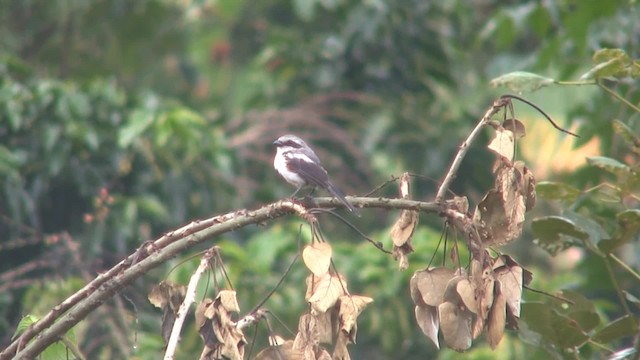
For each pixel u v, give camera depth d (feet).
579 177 38.17
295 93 56.13
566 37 41.63
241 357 20.31
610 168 24.90
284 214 21.93
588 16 40.34
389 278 43.11
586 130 37.91
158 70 64.54
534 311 24.99
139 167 46.57
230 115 59.82
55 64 62.08
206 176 47.65
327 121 54.85
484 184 53.01
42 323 22.67
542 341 26.73
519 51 59.62
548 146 52.85
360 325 44.55
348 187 51.42
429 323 21.16
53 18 61.62
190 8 60.90
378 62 55.42
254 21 64.03
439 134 53.11
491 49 60.85
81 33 62.54
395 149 52.60
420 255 42.80
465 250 41.34
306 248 20.62
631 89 33.47
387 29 54.44
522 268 20.81
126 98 47.29
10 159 42.39
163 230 46.96
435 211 21.27
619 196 25.50
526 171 21.02
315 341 20.39
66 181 46.11
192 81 64.80
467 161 52.85
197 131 46.09
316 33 57.36
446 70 56.03
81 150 46.03
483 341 44.96
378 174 52.31
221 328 20.45
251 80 59.26
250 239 48.42
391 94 55.26
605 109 37.40
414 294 21.24
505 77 24.21
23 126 45.21
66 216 46.34
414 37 55.11
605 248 25.18
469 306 20.13
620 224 24.73
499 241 20.88
